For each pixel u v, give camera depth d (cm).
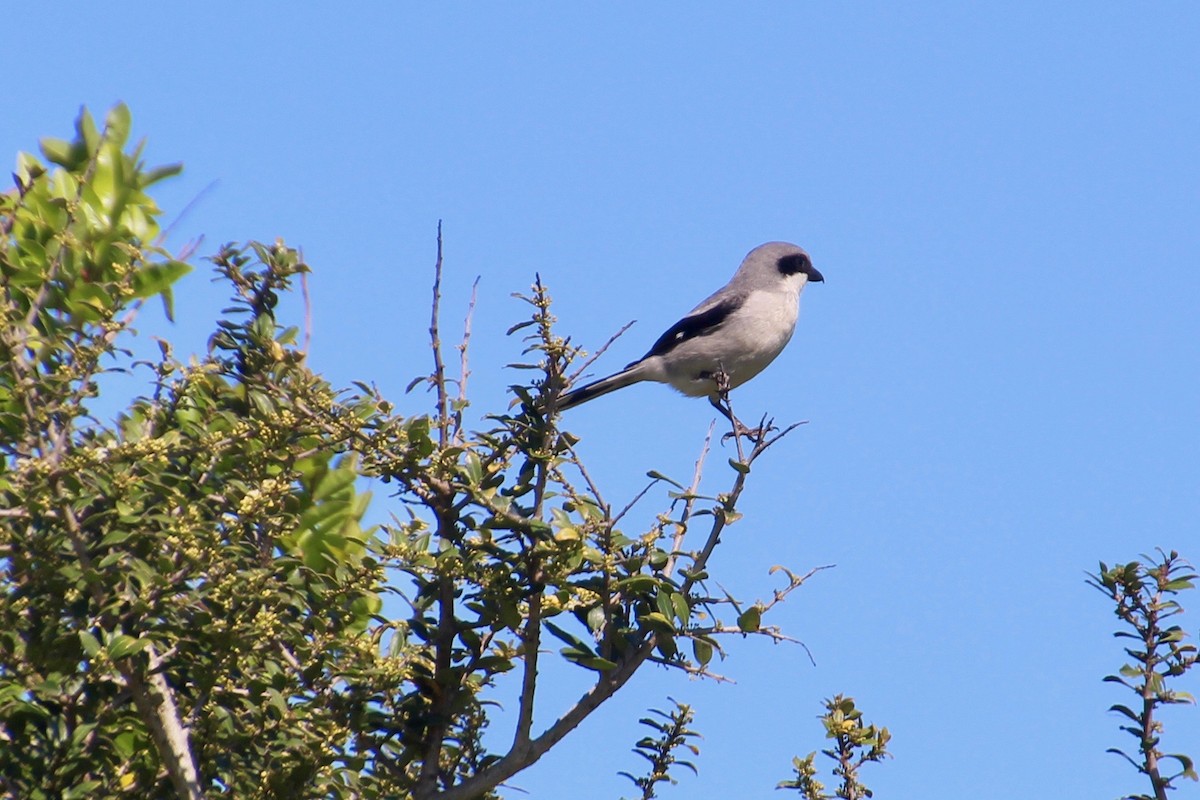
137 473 848
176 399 932
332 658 895
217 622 799
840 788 944
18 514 805
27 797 823
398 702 912
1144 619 898
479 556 904
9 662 822
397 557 901
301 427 899
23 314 989
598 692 895
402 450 896
